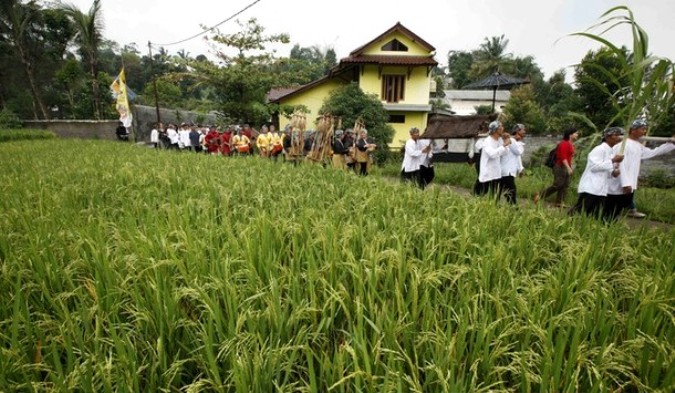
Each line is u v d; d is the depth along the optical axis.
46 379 1.89
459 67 59.62
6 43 28.58
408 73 23.05
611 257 3.03
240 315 1.98
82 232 3.18
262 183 5.87
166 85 40.91
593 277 2.44
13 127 25.94
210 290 2.44
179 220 3.71
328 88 24.48
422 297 2.29
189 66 22.91
